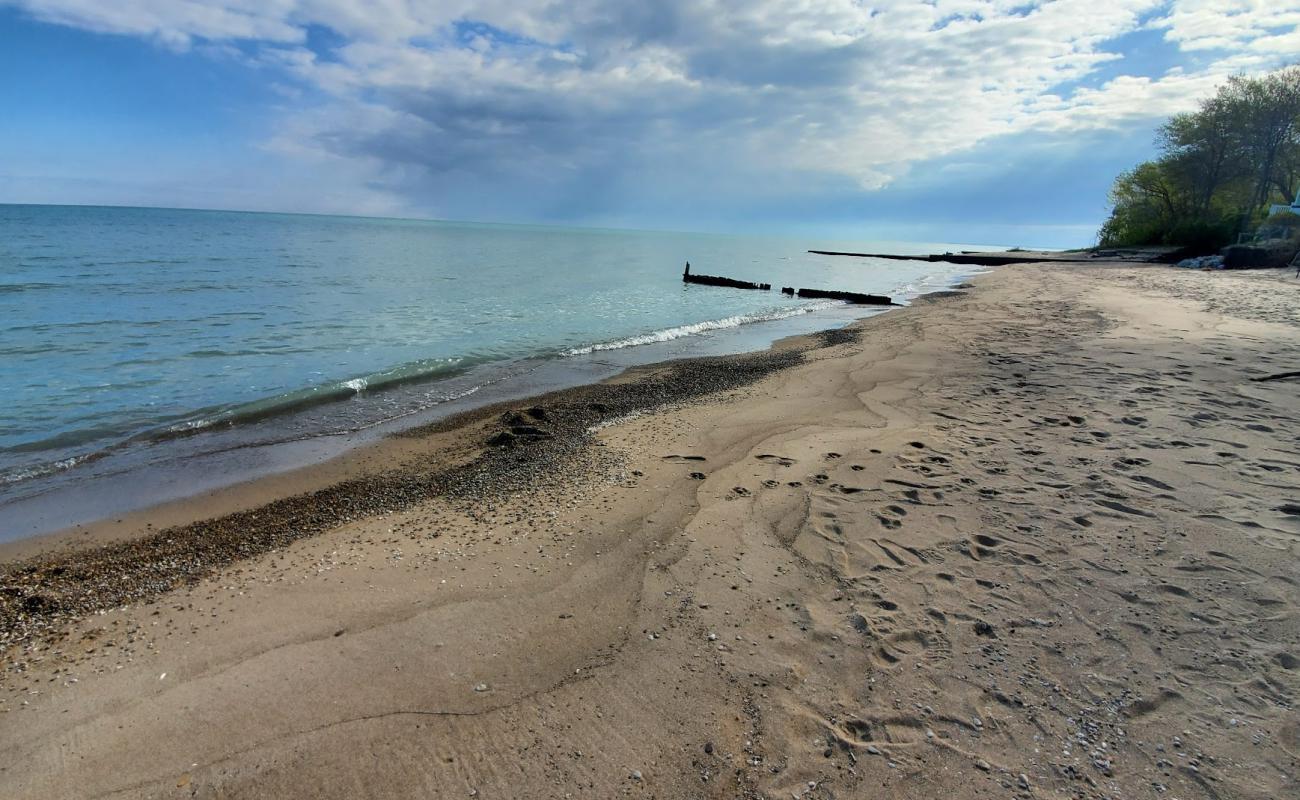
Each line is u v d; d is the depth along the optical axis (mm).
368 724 3076
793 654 3531
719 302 26547
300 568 4828
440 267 34781
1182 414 7410
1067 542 4570
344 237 66312
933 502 5363
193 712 3199
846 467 6289
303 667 3535
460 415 9461
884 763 2768
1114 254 44844
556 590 4309
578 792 2680
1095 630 3590
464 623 3934
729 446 7340
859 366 11938
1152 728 2889
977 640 3559
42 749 2986
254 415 9203
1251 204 42156
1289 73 39156
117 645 3873
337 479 6977
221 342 13414
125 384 10242
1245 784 2568
